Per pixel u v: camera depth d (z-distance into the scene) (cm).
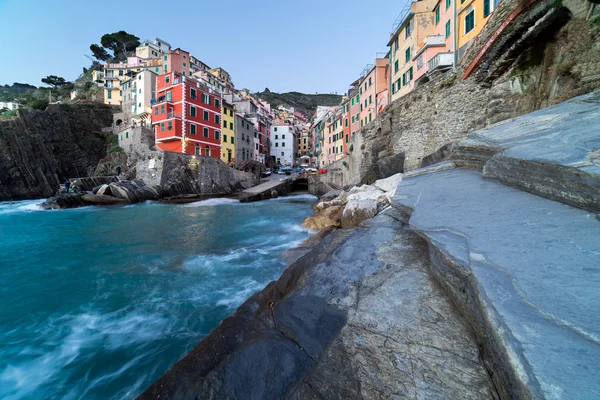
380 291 362
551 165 377
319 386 247
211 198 3288
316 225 1394
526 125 687
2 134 3850
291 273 572
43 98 6222
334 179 3497
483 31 1177
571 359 149
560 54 841
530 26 909
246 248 1166
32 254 1142
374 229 611
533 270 231
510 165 496
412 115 1777
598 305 181
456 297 290
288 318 394
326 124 5569
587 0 751
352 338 288
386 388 226
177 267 952
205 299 716
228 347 383
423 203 531
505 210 388
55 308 688
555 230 292
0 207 2745
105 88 5791
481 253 280
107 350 531
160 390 318
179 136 3681
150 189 3077
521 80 1006
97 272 924
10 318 645
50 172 4303
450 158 935
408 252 461
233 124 4925
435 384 217
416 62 2348
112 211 2428
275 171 7262
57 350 533
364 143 2453
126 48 8769
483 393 200
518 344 168
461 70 1353
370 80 3547
